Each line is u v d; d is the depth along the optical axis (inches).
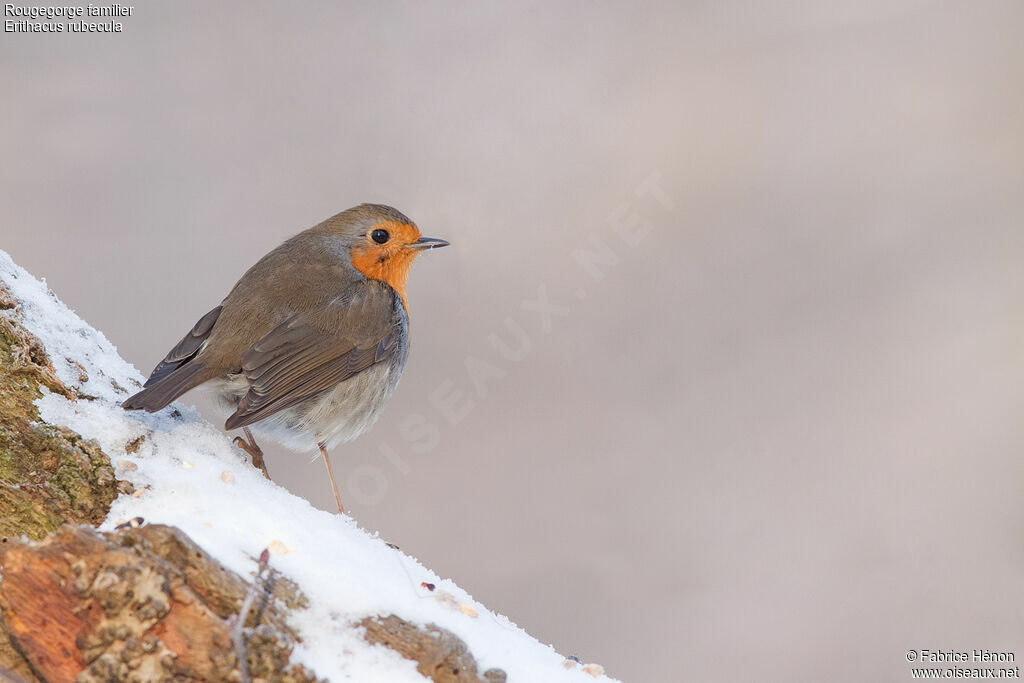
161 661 186.5
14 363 256.8
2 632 198.1
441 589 234.5
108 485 239.5
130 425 259.0
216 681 187.6
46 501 235.5
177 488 240.5
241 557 213.0
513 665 220.7
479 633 224.7
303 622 206.2
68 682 190.1
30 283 290.5
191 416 273.7
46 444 245.0
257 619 195.8
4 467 239.5
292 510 242.7
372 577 223.9
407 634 211.5
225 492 243.0
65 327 283.0
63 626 189.8
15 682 194.5
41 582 189.5
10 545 202.4
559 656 237.6
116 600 185.8
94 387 269.9
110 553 188.7
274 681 192.1
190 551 194.7
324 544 230.8
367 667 203.9
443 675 210.2
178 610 189.2
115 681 185.9
